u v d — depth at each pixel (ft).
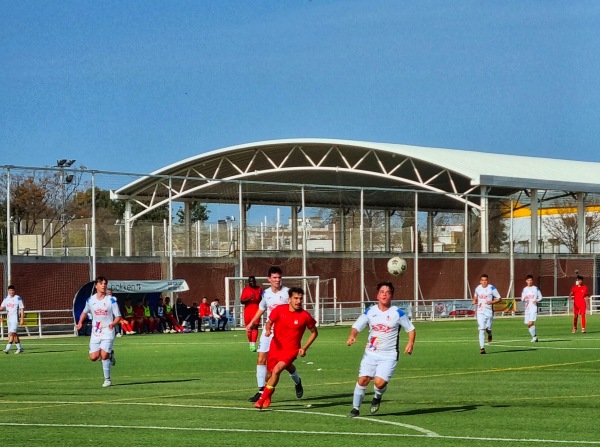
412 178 237.45
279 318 50.65
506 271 200.95
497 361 82.58
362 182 243.40
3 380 69.46
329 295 177.47
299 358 87.51
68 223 146.61
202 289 162.20
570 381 65.26
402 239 203.51
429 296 188.85
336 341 116.67
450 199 240.32
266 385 50.52
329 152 214.07
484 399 55.01
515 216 301.63
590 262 218.59
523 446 38.45
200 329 151.23
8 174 137.08
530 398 55.36
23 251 144.15
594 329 141.90
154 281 146.00
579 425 44.42
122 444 39.24
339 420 46.34
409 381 65.72
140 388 62.49
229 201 241.14
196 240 182.70
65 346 114.01
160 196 229.45
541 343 107.55
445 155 215.72
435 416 47.67
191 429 43.39
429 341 114.11
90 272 145.18
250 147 216.13
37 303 140.77
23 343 121.80
